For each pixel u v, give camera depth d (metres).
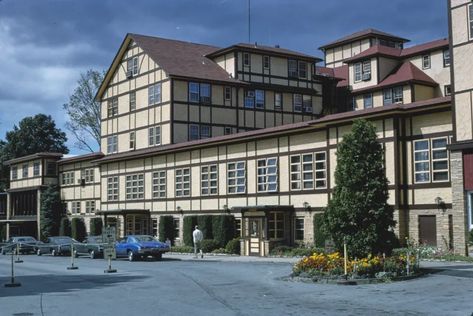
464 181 26.27
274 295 16.80
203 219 41.50
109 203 55.19
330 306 14.52
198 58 54.53
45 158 66.75
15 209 72.50
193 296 16.78
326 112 56.94
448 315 12.77
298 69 55.75
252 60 53.12
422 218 29.45
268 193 38.09
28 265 32.88
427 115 29.47
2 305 15.62
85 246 40.91
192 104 50.22
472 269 21.42
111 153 57.06
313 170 35.03
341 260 20.75
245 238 36.84
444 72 50.78
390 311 13.52
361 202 21.03
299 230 35.88
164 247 34.94
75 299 16.66
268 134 37.75
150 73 52.28
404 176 30.14
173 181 46.84
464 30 26.78
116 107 56.81
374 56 53.47
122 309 14.53
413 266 20.72
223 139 41.31
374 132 21.66
